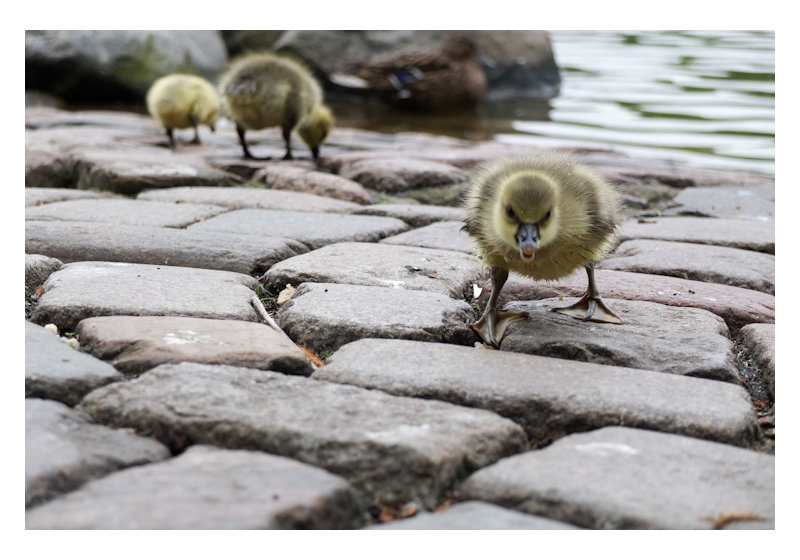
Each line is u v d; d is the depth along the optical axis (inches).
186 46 168.9
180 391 53.4
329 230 67.7
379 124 149.0
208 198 72.2
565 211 57.5
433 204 76.6
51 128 109.3
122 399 53.2
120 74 157.5
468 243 67.1
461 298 62.3
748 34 227.6
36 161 76.5
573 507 50.8
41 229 64.7
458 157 91.4
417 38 191.5
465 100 166.7
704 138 119.8
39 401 53.0
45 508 50.1
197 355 55.4
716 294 62.1
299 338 58.3
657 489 51.2
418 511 51.3
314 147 92.6
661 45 215.0
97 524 49.6
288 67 88.5
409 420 52.9
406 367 55.4
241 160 89.0
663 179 84.1
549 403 54.2
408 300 59.9
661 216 74.4
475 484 51.5
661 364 56.9
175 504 50.1
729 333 60.0
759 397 56.7
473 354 56.5
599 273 64.1
